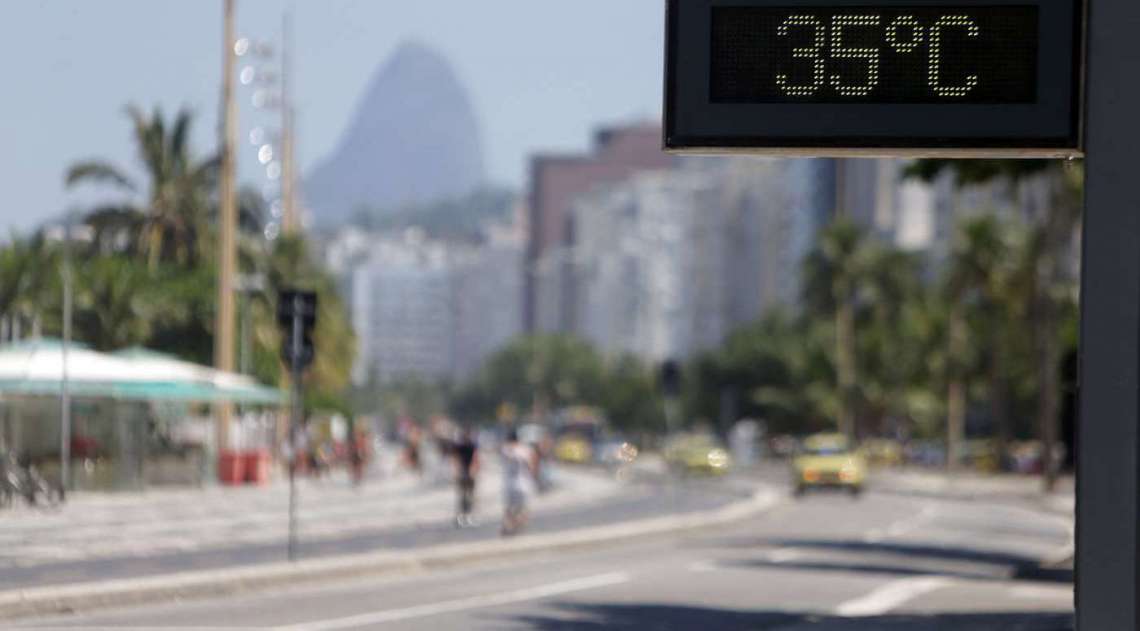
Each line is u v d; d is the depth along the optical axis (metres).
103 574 70.38
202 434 176.62
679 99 30.92
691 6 30.95
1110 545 28.36
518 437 105.38
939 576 79.12
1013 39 30.25
